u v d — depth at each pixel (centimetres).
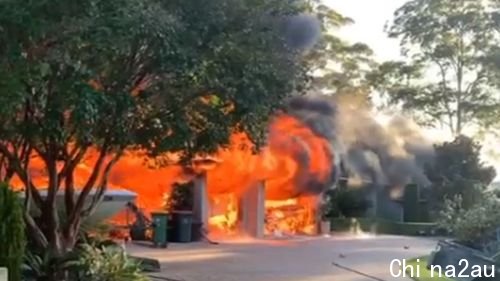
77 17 794
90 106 824
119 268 1096
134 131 1031
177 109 1045
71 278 1077
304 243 2169
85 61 848
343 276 1340
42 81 821
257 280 1266
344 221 2830
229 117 1082
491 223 1355
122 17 810
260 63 1013
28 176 1138
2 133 957
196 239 2152
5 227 810
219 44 946
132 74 951
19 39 767
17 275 815
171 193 2267
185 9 927
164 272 1352
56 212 1163
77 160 1150
